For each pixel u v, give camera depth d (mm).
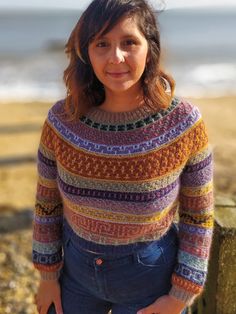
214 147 8531
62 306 2123
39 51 30594
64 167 1864
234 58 28297
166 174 1791
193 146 1818
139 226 1843
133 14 1746
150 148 1778
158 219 1856
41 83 17594
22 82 17938
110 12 1727
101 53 1792
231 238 2400
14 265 4406
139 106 1835
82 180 1828
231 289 2477
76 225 1933
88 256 1943
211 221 1916
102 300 2094
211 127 10352
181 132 1795
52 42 36344
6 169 7547
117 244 1886
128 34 1750
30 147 8742
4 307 3752
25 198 6316
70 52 1927
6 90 16234
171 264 1958
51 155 1947
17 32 53312
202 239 1893
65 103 1915
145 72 1830
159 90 1813
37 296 2189
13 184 6875
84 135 1839
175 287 1913
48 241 2070
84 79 1886
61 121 1892
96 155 1804
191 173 1859
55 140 1896
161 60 1880
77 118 1861
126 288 1947
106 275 1937
